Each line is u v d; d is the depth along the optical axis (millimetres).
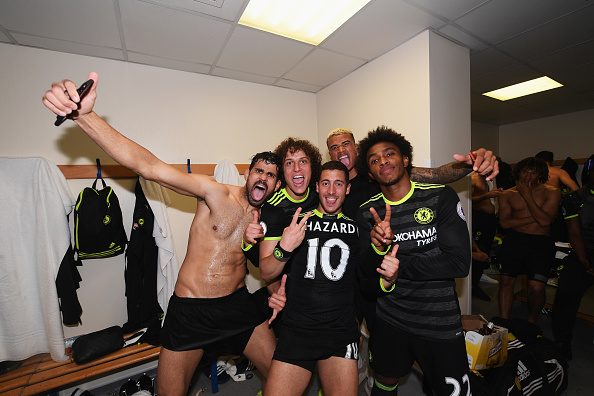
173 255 2035
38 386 1550
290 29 1902
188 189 1330
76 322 1791
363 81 2434
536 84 3154
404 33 1960
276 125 2855
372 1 1620
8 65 1823
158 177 1210
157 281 2027
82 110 950
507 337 1707
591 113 4223
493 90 3330
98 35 1793
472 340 1608
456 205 1191
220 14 1656
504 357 1673
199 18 1686
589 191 2059
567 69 2711
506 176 3805
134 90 2205
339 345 1179
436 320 1195
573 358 2094
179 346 1354
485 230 3143
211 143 2518
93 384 2018
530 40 2121
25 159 1729
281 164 1562
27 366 1697
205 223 1466
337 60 2318
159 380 1373
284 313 1279
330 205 1274
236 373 2094
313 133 3076
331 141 1919
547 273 2240
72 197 1840
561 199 2215
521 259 2326
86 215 1828
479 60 2469
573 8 1718
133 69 2201
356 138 2553
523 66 2621
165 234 1989
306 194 1604
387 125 2242
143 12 1601
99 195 1890
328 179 1258
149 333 1937
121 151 1090
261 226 1286
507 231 2453
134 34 1810
